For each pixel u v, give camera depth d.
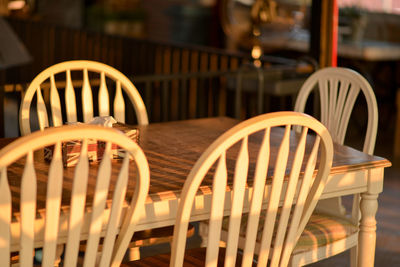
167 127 3.08
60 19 9.02
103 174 1.86
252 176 2.34
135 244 2.65
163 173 2.35
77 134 1.77
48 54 8.05
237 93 4.83
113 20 9.31
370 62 7.39
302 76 5.34
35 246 1.99
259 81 4.88
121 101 3.20
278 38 8.09
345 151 2.71
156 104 7.00
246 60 5.85
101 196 1.88
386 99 7.12
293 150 2.71
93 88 6.73
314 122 2.10
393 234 3.99
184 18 9.52
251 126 1.96
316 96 5.11
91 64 3.14
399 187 4.93
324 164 2.25
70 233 1.87
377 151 6.02
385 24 7.68
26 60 4.50
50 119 6.59
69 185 2.19
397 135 5.88
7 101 8.02
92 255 1.93
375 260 3.62
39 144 1.72
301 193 2.21
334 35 5.31
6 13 8.54
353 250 2.84
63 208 1.98
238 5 8.70
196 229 3.98
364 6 7.85
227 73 4.72
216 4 9.06
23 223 1.79
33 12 8.77
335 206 2.89
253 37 6.48
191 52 6.46
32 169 1.75
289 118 2.03
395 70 7.16
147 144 2.75
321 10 5.28
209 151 1.95
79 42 7.66
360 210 2.69
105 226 2.10
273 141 2.84
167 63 7.03
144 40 6.94
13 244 1.96
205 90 6.23
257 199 2.10
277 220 2.72
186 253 2.52
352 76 3.03
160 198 2.13
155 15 9.56
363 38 7.88
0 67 4.36
